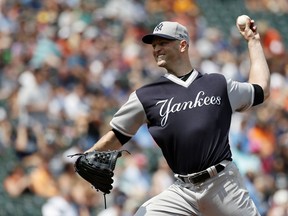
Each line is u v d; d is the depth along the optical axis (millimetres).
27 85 49312
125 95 56031
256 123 54781
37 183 44469
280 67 67688
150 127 22281
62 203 42281
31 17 61562
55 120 48812
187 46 22531
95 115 50438
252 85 22625
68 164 44062
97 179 22156
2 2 62188
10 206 44062
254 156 52188
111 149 22625
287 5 78125
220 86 22203
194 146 21797
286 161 54188
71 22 62031
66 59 56844
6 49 55875
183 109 21922
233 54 67688
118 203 42812
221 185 21812
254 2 76625
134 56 60812
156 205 22375
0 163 46500
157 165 49000
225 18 74062
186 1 72688
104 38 62125
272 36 71562
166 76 22469
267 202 48562
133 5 68562
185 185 22109
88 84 54031
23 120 47562
